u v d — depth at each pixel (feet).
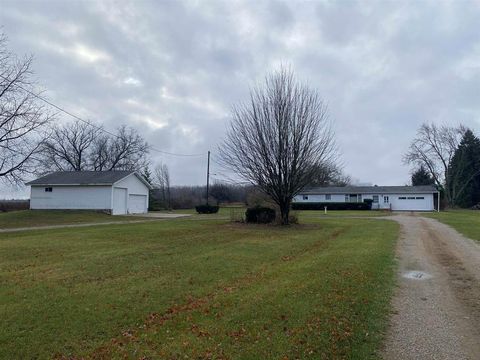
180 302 22.63
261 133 71.92
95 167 196.03
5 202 147.02
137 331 18.17
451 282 28.66
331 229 68.23
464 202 213.25
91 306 21.65
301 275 29.19
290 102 71.97
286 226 73.41
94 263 34.27
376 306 22.00
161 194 222.48
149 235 57.06
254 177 73.72
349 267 32.07
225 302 22.31
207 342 16.69
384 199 179.01
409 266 34.63
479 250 44.27
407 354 15.94
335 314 20.17
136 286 26.08
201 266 33.17
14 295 23.82
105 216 110.22
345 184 247.29
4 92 86.02
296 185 73.72
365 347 16.42
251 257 38.11
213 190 222.89
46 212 114.01
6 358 15.44
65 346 16.51
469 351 16.30
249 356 15.33
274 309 20.86
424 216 112.47
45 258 36.78
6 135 86.58
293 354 15.52
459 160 203.51
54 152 178.91
